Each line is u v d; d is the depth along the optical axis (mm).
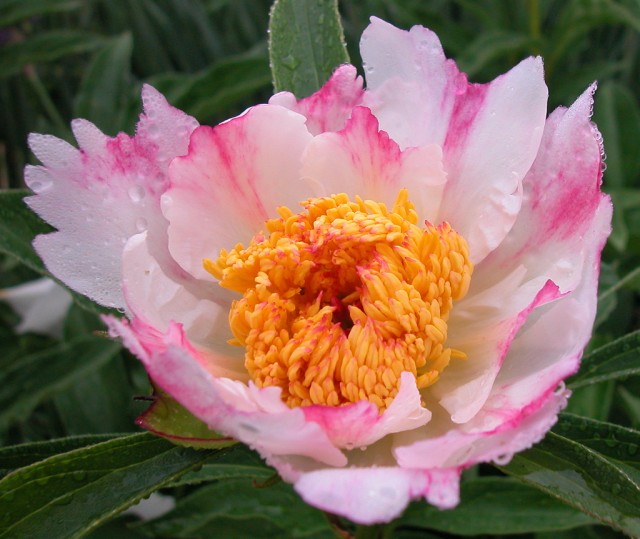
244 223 357
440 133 354
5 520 329
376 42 355
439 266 338
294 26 381
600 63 571
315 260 340
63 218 341
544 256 343
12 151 621
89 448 334
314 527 434
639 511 317
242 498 444
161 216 352
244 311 338
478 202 349
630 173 543
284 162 353
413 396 317
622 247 478
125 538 446
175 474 332
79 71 667
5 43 630
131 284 324
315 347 331
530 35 575
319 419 311
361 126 344
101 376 476
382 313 333
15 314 533
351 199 355
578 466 326
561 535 441
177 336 321
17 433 500
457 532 424
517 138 343
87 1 675
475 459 301
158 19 637
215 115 618
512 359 332
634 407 448
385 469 306
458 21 683
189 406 301
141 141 349
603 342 463
